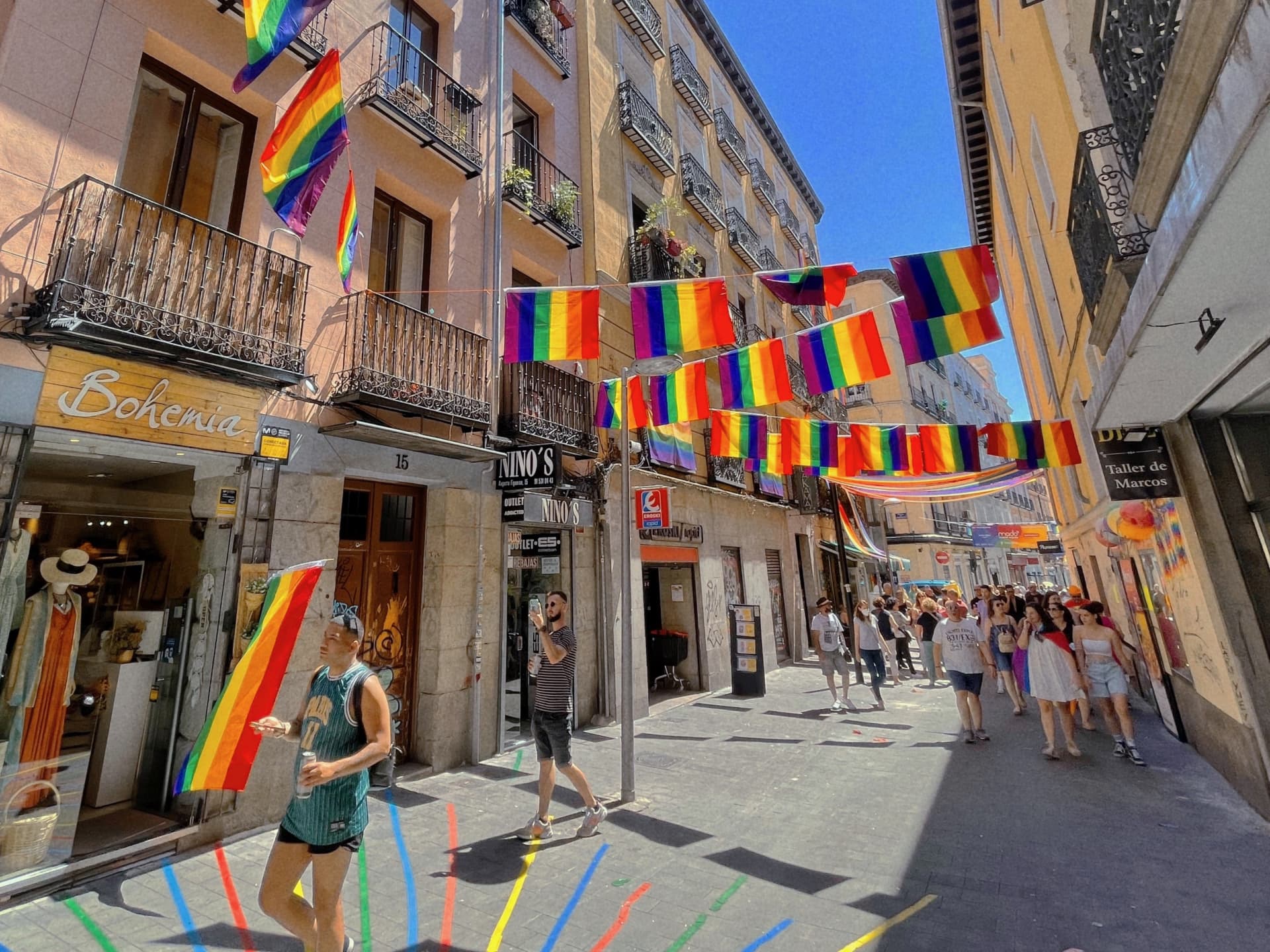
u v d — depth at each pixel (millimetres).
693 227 14102
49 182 4074
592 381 9586
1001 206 13711
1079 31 5359
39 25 4156
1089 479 9578
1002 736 7648
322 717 2711
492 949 3133
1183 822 4672
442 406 6281
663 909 3516
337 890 2578
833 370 5637
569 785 5824
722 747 7297
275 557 5016
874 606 12898
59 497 4508
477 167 7480
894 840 4473
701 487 12188
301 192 4340
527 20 9523
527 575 8586
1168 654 7078
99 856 3959
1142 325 3379
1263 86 1744
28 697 4023
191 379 4500
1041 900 3562
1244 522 4762
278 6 3680
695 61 16453
